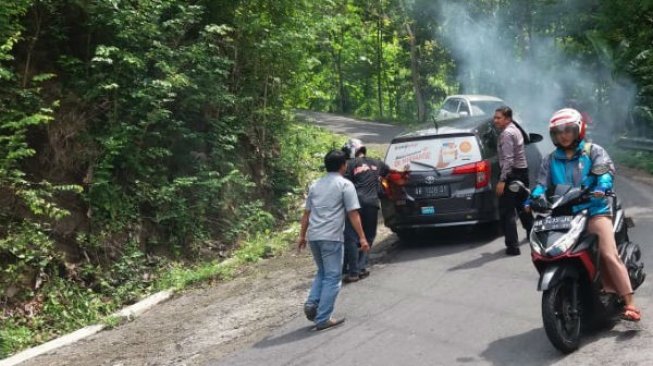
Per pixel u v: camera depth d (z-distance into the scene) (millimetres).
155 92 10812
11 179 9195
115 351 7648
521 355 5449
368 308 7340
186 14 11523
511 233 8562
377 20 39812
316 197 7129
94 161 10484
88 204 10297
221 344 7176
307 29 14211
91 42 11352
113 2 10516
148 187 10938
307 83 15734
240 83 13914
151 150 10852
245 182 12211
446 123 10289
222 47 13523
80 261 9875
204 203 11578
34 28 10797
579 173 5500
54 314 9070
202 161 12086
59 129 10445
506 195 8508
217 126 12328
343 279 8562
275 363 6160
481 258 8758
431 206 9539
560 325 5273
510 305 6730
